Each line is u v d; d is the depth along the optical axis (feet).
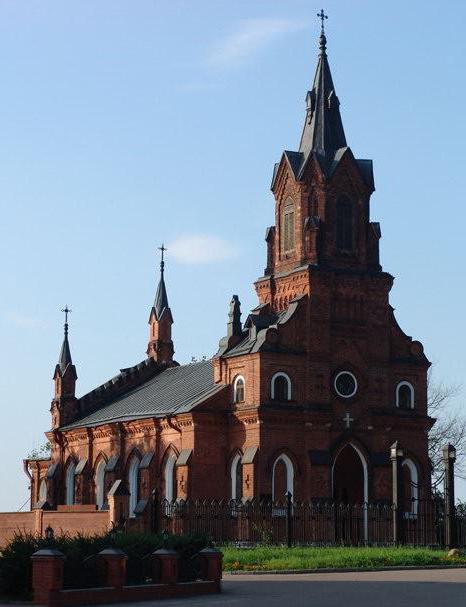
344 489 301.02
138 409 337.72
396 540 242.58
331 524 281.33
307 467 288.51
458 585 158.71
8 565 148.77
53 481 368.07
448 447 238.89
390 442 300.61
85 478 350.23
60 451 371.97
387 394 302.66
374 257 307.78
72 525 291.99
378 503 293.43
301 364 293.43
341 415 295.89
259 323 300.81
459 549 231.09
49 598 142.00
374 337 303.48
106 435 343.26
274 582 172.35
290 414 288.92
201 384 325.21
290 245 307.58
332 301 300.20
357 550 225.15
